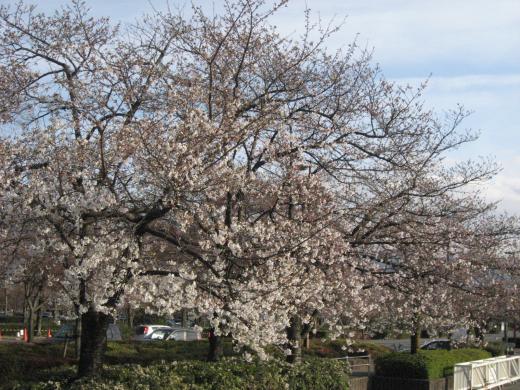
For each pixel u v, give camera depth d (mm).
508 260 15914
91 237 8641
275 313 10203
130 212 9070
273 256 9703
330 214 11688
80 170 9000
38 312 32281
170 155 8633
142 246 10102
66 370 10305
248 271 9742
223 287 9375
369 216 12844
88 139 9492
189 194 8867
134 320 38156
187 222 8695
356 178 13031
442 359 17109
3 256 9500
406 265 13438
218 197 10000
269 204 11977
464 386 16156
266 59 12477
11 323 48938
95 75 10359
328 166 12430
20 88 10820
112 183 9133
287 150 11273
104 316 9461
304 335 13430
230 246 9031
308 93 12711
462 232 13336
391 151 13055
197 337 26734
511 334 52719
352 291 12492
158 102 10633
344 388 13477
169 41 11562
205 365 10703
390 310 16672
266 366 11336
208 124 9039
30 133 9344
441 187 14297
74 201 8398
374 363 18375
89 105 9719
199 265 10047
